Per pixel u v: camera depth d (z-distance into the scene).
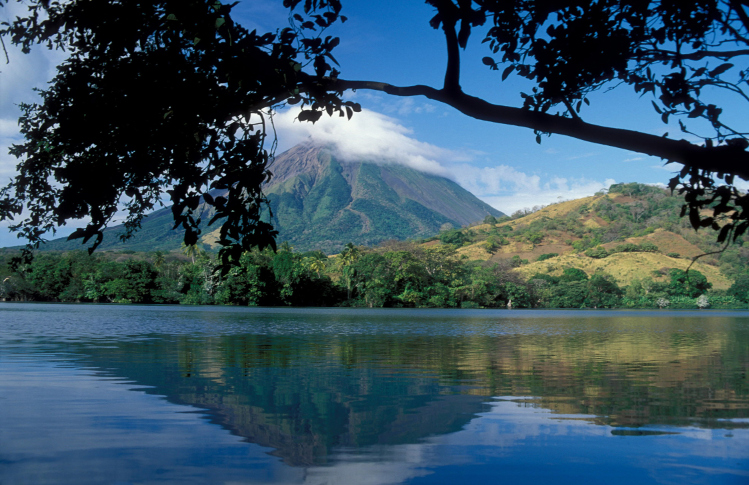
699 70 5.26
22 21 5.11
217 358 15.05
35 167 5.91
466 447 6.07
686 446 6.14
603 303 116.19
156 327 30.50
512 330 32.75
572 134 4.73
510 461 5.54
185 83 4.53
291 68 4.56
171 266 104.50
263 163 5.01
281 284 94.88
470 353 17.38
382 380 11.18
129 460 5.50
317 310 76.75
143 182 5.55
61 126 4.77
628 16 5.11
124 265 97.75
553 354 17.30
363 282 102.38
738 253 145.25
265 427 6.96
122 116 4.61
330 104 5.15
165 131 4.68
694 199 5.04
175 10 4.31
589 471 5.23
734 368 13.66
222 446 6.03
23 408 8.00
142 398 8.88
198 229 4.83
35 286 98.56
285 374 11.97
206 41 4.39
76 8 4.64
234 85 4.58
